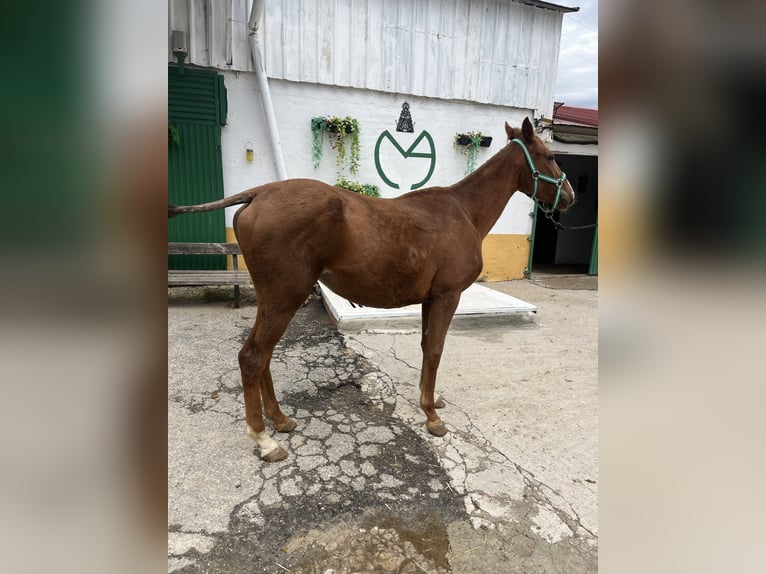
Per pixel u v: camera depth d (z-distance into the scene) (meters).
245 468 2.12
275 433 2.45
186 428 2.45
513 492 2.04
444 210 2.42
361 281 2.17
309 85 5.48
